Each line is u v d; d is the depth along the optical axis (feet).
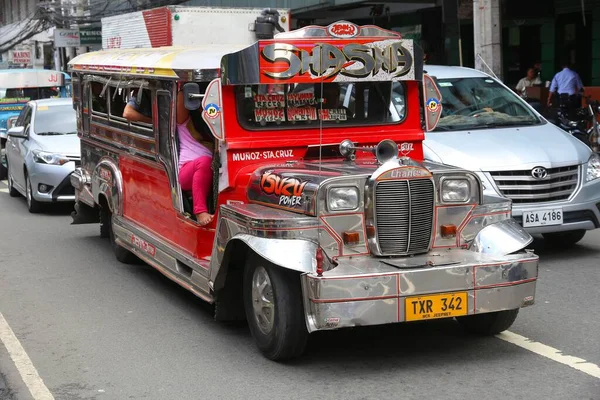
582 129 50.47
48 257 31.86
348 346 20.27
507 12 63.46
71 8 121.39
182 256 22.66
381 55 21.52
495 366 18.63
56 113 45.55
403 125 22.66
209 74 20.71
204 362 19.44
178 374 18.69
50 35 148.05
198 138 22.98
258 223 18.16
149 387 17.94
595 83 65.87
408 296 17.44
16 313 24.18
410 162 18.67
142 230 26.45
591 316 22.38
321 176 18.69
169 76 22.22
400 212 18.52
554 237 31.01
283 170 19.83
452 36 69.05
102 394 17.61
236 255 20.12
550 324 21.75
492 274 18.08
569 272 27.25
